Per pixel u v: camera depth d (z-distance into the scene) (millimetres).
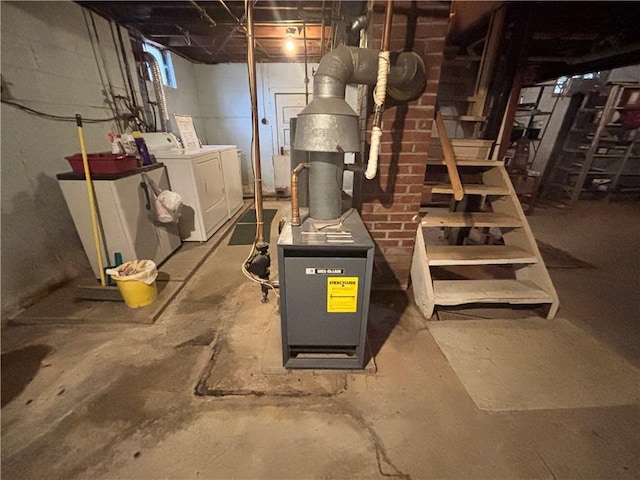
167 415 1323
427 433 1256
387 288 2330
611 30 2789
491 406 1377
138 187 2326
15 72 1941
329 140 1302
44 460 1145
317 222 1563
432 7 1654
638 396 1427
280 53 4492
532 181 4691
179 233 3100
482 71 2912
